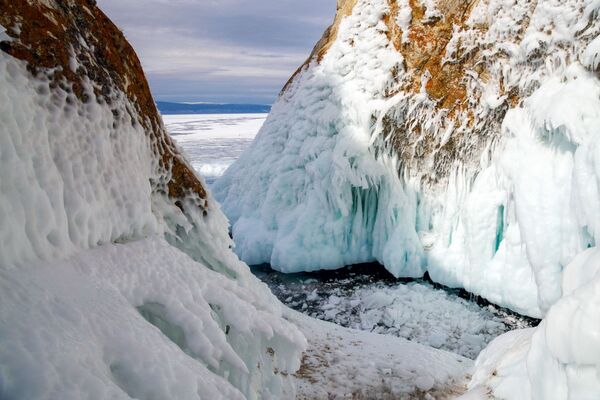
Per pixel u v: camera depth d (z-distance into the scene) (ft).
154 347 5.98
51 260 6.32
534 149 24.90
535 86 26.04
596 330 6.82
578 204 21.53
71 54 8.36
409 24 31.65
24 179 6.15
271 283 32.32
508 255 25.95
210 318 8.00
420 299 28.14
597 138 20.93
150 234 9.48
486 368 14.33
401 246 31.71
